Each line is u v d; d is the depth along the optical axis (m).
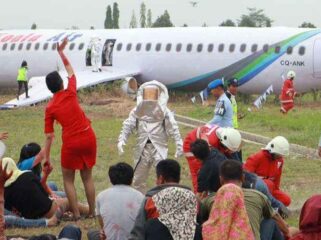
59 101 20.42
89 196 21.02
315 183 26.88
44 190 18.83
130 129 22.66
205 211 15.24
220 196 13.78
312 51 55.88
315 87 56.88
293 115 49.28
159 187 14.84
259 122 44.81
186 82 61.59
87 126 20.67
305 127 42.03
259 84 58.34
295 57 56.44
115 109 53.16
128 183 17.19
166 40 62.31
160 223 13.86
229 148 19.83
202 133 20.56
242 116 42.72
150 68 62.84
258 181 18.27
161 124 22.41
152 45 62.72
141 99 22.45
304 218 13.87
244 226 13.55
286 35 57.44
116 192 16.91
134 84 60.56
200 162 18.67
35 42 67.62
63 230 15.56
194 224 13.92
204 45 60.28
